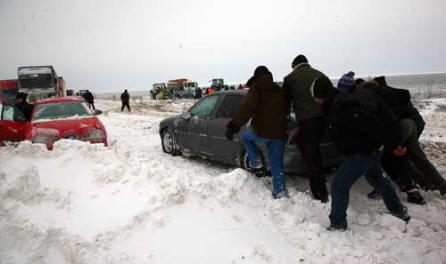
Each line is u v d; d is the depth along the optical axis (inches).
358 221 163.3
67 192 179.3
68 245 128.0
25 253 123.6
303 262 127.9
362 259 129.3
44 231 134.2
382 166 192.9
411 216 168.9
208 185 169.5
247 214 158.6
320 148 196.7
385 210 176.9
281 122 183.2
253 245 134.2
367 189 210.4
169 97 1943.9
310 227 151.0
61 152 229.0
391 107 189.2
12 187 166.9
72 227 148.3
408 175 186.7
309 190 210.4
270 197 182.9
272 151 185.2
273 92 183.6
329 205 178.7
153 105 1396.4
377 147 143.9
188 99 1804.9
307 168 202.4
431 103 847.7
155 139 449.1
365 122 137.0
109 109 1317.7
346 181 147.9
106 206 162.9
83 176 197.0
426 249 136.5
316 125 182.4
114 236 137.3
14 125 317.4
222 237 137.2
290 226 153.4
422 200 183.0
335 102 146.3
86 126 292.5
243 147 233.6
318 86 153.3
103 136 294.5
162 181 169.6
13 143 311.4
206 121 270.5
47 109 330.3
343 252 134.3
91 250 127.3
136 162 200.1
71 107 336.8
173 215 146.6
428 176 195.0
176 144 317.1
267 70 189.9
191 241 133.9
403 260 130.6
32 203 169.2
